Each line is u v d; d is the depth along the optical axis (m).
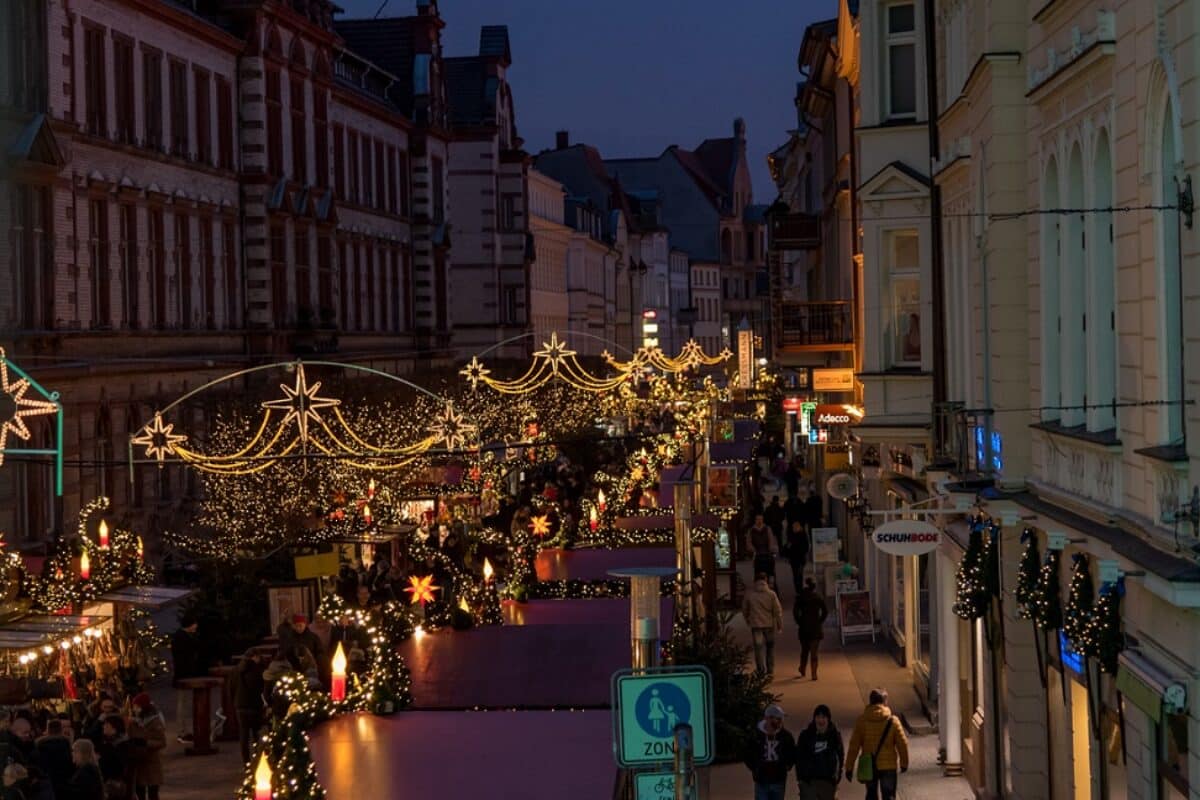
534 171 119.50
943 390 30.80
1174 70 14.83
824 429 58.50
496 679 22.44
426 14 88.25
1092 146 18.64
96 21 46.75
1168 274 15.64
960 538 27.08
